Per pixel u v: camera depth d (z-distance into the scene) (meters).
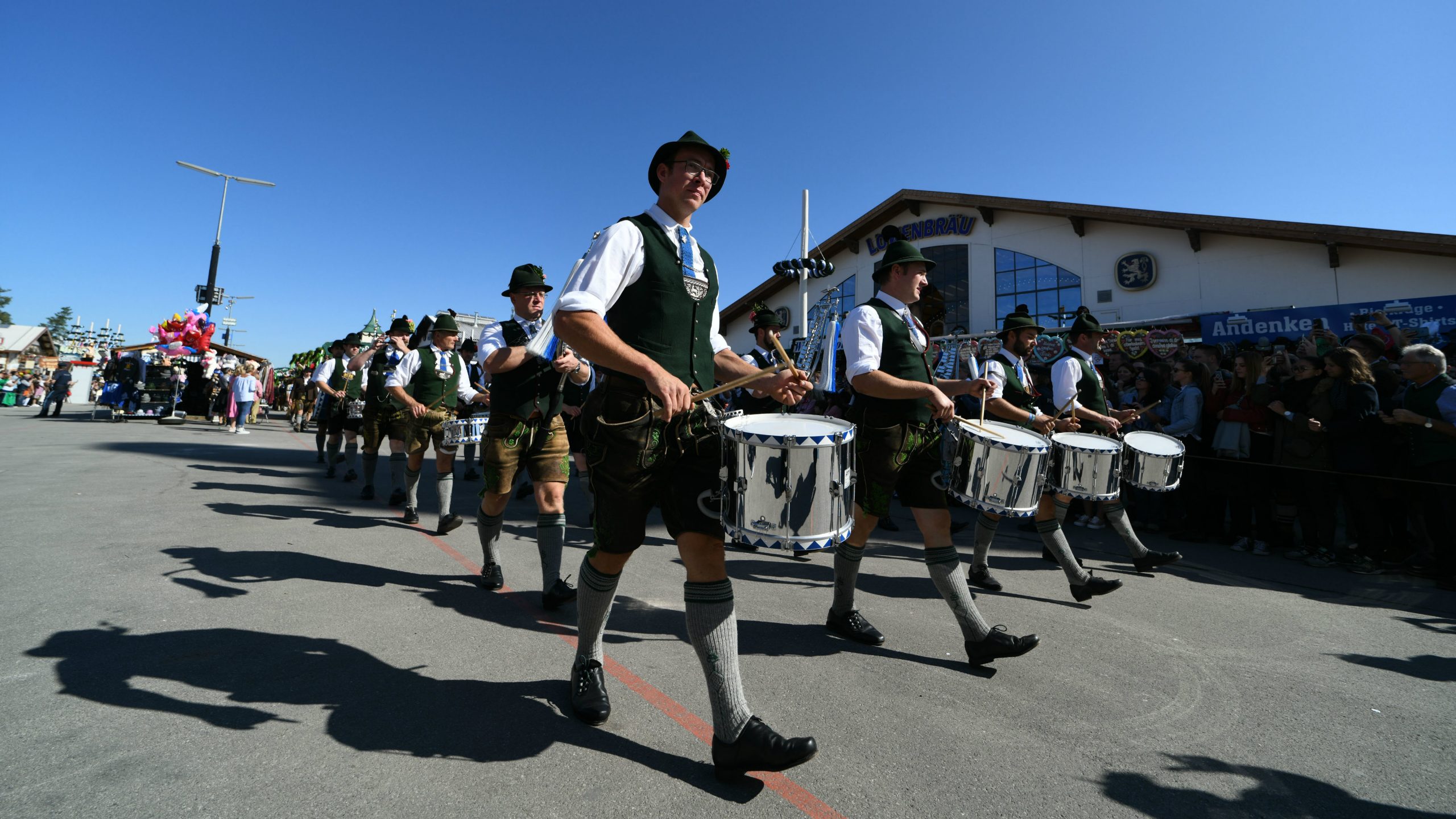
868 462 2.80
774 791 1.75
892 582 4.16
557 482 3.38
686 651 2.79
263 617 2.92
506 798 1.66
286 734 1.93
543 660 2.61
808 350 10.55
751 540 1.81
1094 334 4.64
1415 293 10.80
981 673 2.65
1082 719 2.27
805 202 17.11
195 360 17.56
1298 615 3.62
